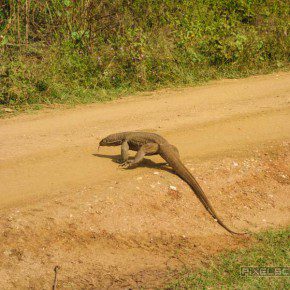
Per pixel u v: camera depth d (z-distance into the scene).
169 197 9.79
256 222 9.95
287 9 23.42
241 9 22.80
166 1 21.45
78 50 18.52
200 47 19.92
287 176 11.19
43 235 8.66
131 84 17.91
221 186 10.45
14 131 13.57
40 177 10.31
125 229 9.09
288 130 12.84
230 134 12.55
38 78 16.67
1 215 8.82
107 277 8.26
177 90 17.66
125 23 20.12
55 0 19.64
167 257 8.80
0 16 19.50
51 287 8.00
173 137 12.36
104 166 10.73
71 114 15.12
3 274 8.08
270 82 18.34
